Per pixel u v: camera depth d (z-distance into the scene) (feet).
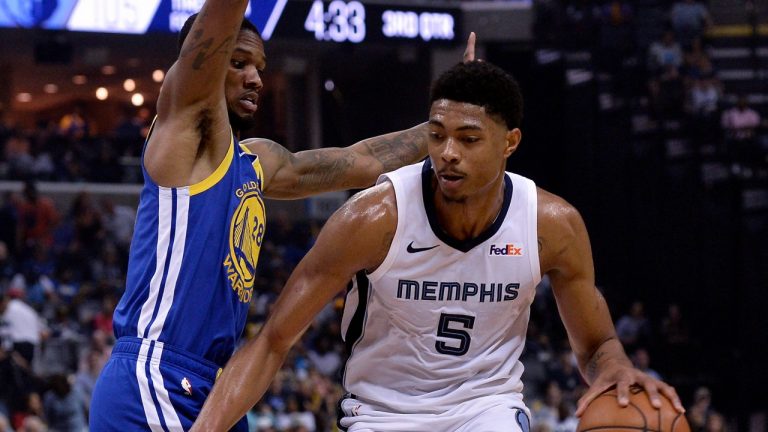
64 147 66.49
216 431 10.90
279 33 60.03
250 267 12.24
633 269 62.69
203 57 11.27
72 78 81.25
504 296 11.47
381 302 11.53
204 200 11.71
